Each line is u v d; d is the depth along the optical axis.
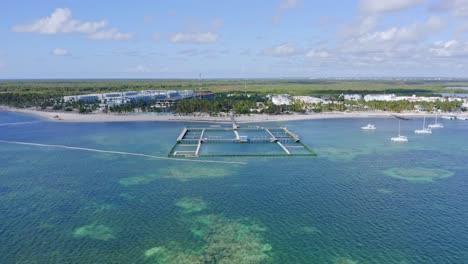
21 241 74.06
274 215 86.75
